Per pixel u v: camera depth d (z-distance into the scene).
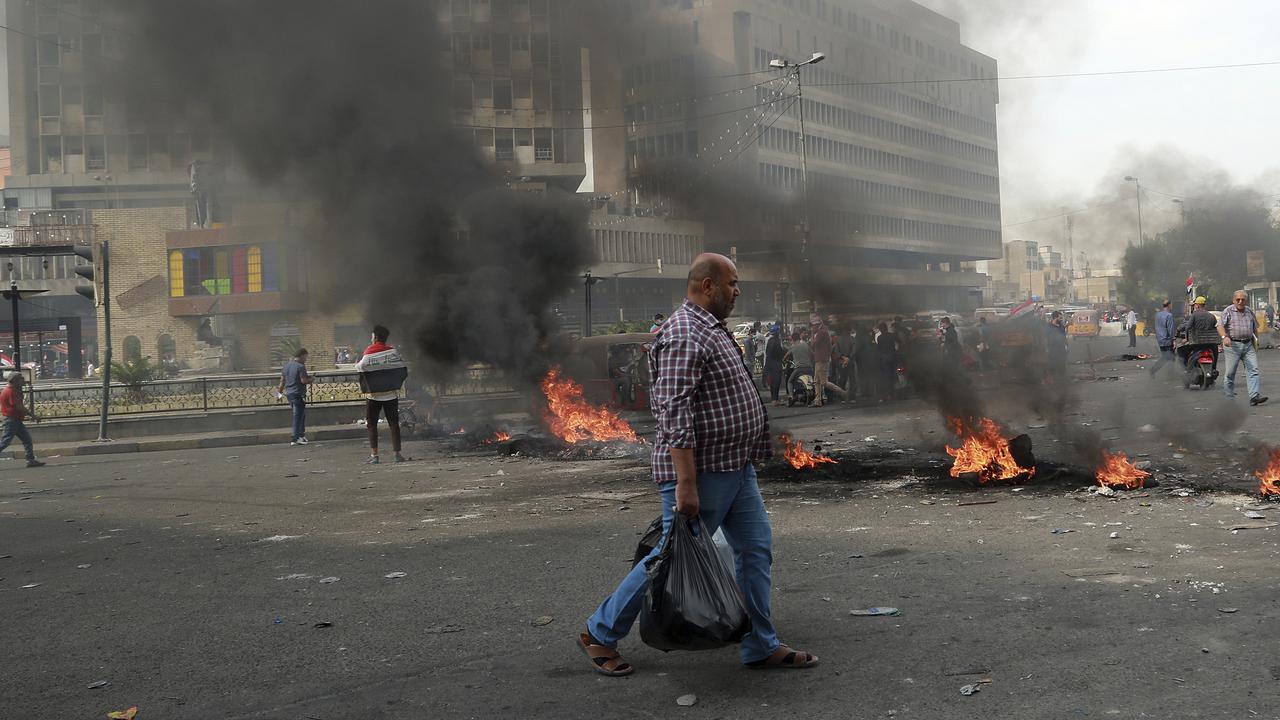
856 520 6.61
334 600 5.04
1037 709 3.09
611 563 5.61
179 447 16.95
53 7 18.05
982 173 38.94
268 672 3.86
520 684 3.58
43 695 3.69
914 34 31.36
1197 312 16.47
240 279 43.72
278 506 8.71
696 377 3.42
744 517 3.62
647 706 3.30
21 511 9.12
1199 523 5.86
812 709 3.19
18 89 49.56
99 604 5.20
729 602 3.42
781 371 19.73
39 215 47.94
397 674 3.76
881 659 3.66
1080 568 4.89
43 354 45.22
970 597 4.47
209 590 5.41
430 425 16.77
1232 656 3.47
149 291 45.97
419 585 5.29
